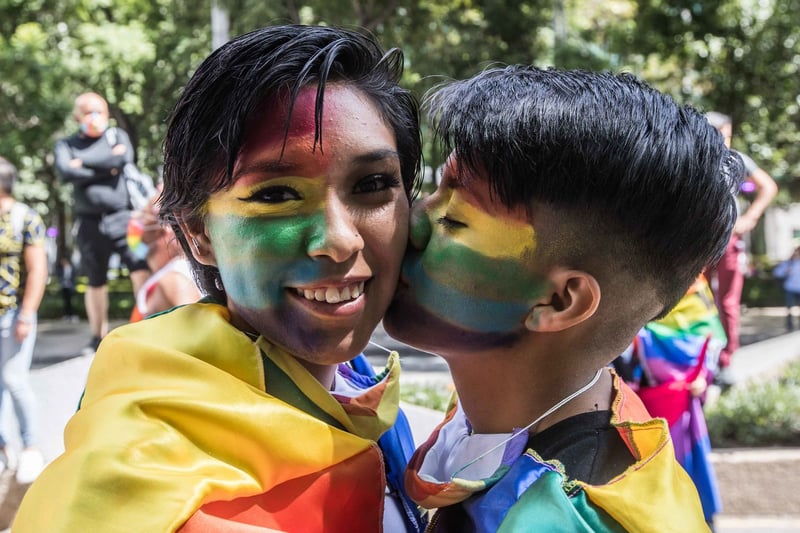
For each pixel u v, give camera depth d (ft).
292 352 3.25
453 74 29.50
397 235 3.24
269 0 25.21
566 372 3.28
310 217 3.04
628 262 3.08
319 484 3.16
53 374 15.83
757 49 39.60
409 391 13.16
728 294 16.89
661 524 2.91
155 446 2.89
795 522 12.67
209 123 3.07
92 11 42.68
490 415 3.43
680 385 9.23
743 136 44.70
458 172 3.22
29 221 12.38
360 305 3.16
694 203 3.04
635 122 2.99
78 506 2.74
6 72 35.40
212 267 3.53
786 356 24.73
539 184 3.00
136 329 3.40
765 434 15.39
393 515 3.80
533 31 33.65
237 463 3.02
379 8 29.30
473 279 3.17
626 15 43.37
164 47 42.88
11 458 12.83
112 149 20.16
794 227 96.89
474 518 3.18
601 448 3.23
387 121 3.28
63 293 43.60
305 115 3.00
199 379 3.12
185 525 2.81
